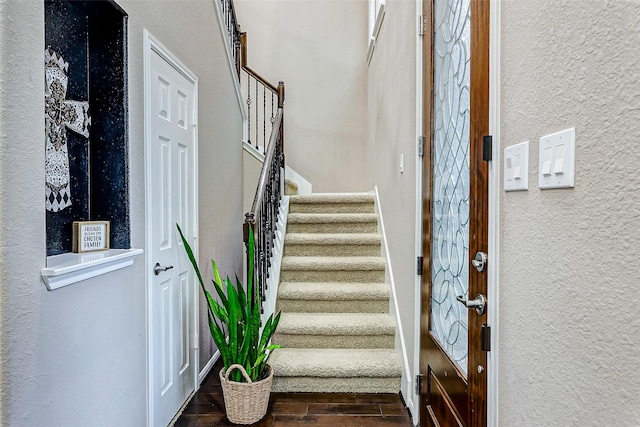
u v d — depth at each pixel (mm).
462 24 1359
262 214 2506
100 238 1450
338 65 4461
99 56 1518
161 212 1841
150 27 1740
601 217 619
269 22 4469
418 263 1923
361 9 4453
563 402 719
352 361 2271
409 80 2176
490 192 1046
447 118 1535
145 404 1660
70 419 1154
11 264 928
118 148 1521
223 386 1938
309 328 2432
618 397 584
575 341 684
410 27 2162
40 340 1025
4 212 909
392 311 2539
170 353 1932
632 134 556
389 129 2832
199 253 2342
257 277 2279
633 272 555
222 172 2820
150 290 1710
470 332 1192
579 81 672
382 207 3143
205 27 2473
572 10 690
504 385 963
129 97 1549
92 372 1270
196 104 2299
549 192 767
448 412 1439
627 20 564
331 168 4469
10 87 928
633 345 556
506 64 957
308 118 4477
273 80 4473
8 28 923
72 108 1406
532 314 831
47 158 1273
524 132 868
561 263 726
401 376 2221
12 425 931
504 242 965
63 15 1373
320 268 2822
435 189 1691
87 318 1239
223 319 1998
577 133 679
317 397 2209
